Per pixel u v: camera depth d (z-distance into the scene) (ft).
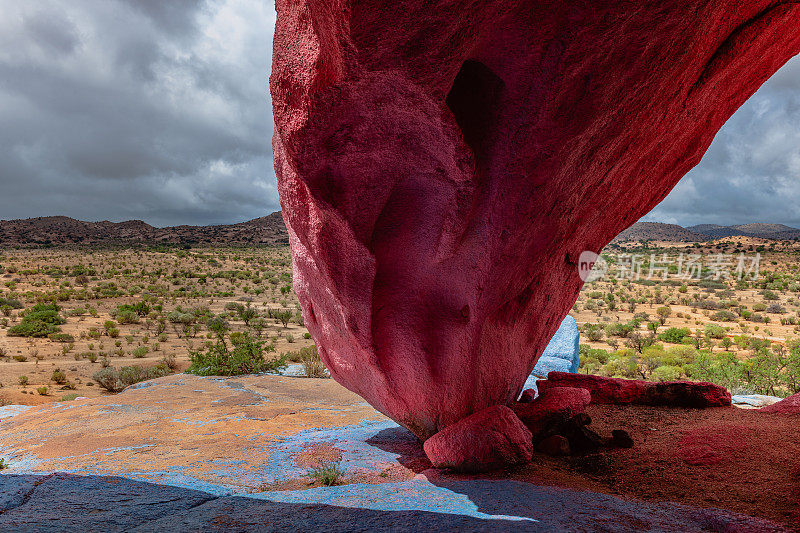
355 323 13.24
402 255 12.53
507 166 10.80
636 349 112.16
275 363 43.75
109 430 20.66
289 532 8.70
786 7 12.00
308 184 10.40
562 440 15.25
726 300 203.41
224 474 14.10
